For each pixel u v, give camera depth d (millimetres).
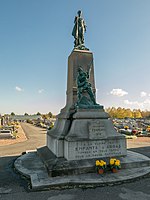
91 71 9625
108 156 7738
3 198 5039
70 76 9680
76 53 9477
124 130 24859
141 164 7484
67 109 8844
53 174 6410
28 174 6746
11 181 6387
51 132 9594
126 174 6586
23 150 13367
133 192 5324
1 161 9570
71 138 7305
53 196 5129
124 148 8039
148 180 6258
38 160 8898
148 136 22516
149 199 4906
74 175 6535
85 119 7992
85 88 8867
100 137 7730
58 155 7629
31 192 5414
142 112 116438
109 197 5031
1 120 43562
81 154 7348
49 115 103250
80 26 10281
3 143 17625
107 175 6492
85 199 4934
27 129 39969
